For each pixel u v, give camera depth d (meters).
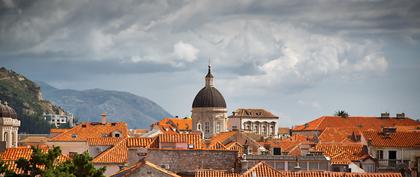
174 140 183.12
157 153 165.25
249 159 183.88
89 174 145.00
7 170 146.25
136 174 140.12
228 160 166.25
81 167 145.00
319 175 156.50
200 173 151.12
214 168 166.00
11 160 165.62
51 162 146.75
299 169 182.50
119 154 186.75
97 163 183.12
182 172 164.38
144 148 168.00
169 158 165.00
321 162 189.62
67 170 143.75
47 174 139.25
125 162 179.75
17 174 146.50
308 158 189.50
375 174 158.00
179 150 165.38
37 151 147.62
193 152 165.75
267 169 155.12
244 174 152.12
